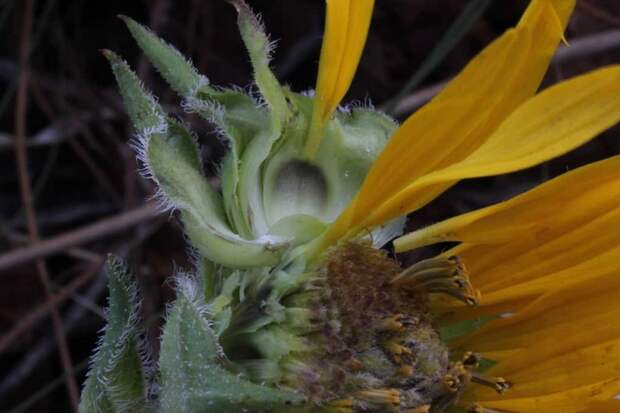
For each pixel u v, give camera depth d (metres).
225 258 0.17
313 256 0.18
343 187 0.18
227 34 0.31
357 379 0.17
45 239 0.31
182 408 0.16
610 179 0.17
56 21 0.31
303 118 0.18
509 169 0.16
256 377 0.17
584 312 0.18
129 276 0.18
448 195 0.30
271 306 0.18
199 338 0.16
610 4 0.30
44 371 0.29
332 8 0.17
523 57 0.17
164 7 0.31
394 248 0.18
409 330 0.18
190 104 0.18
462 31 0.26
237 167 0.18
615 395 0.18
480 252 0.18
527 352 0.19
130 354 0.18
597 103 0.16
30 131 0.32
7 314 0.30
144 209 0.28
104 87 0.32
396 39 0.32
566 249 0.18
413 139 0.17
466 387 0.18
